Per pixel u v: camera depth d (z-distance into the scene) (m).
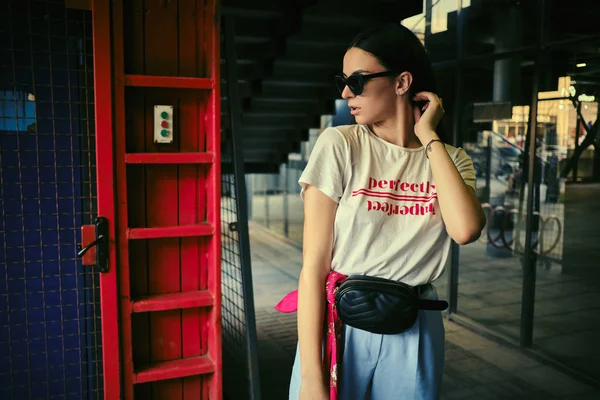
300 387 1.16
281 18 5.11
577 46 3.75
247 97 6.60
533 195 4.12
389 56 1.12
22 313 2.33
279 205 11.99
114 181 1.94
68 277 2.37
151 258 2.12
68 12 2.25
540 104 4.16
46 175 2.31
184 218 2.14
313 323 1.14
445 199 1.08
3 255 2.27
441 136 1.26
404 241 1.14
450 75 5.08
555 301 4.56
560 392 3.54
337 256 1.17
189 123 2.11
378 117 1.15
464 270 6.35
